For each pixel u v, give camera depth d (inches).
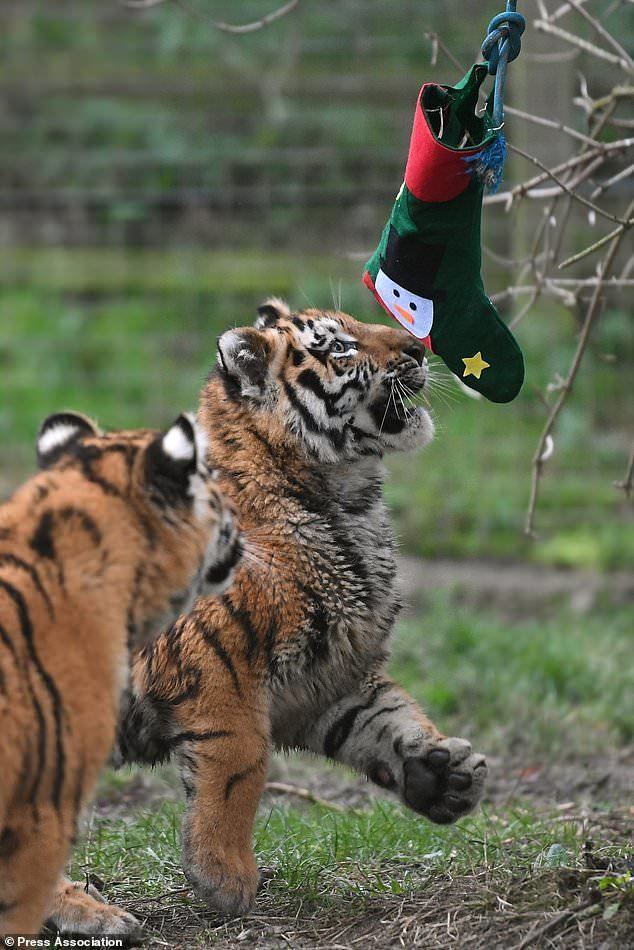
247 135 920.3
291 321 356.8
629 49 693.3
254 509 336.5
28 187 968.3
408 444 357.1
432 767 325.1
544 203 711.1
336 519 341.1
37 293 925.2
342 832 370.6
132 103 960.9
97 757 252.8
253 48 918.4
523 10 698.8
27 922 248.7
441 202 304.5
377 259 323.0
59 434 281.1
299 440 342.3
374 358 350.9
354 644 336.2
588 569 700.0
